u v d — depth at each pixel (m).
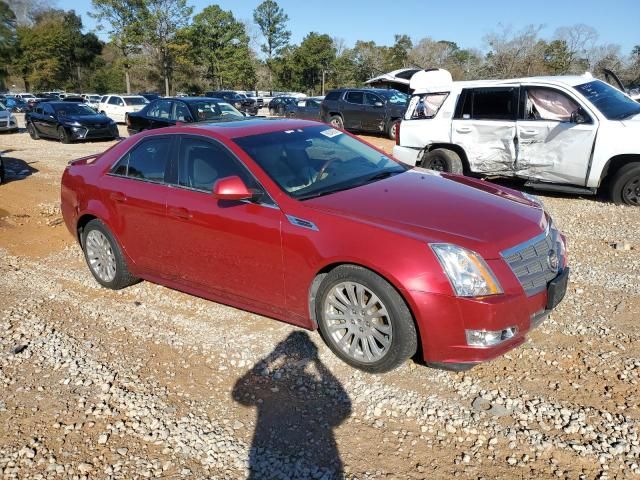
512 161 8.55
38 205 8.92
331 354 3.88
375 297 3.41
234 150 4.20
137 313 4.76
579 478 2.70
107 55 80.56
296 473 2.81
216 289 4.36
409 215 3.58
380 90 20.50
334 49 69.75
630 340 3.95
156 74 60.56
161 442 3.10
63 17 73.50
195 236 4.30
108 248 5.21
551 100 8.16
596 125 7.66
